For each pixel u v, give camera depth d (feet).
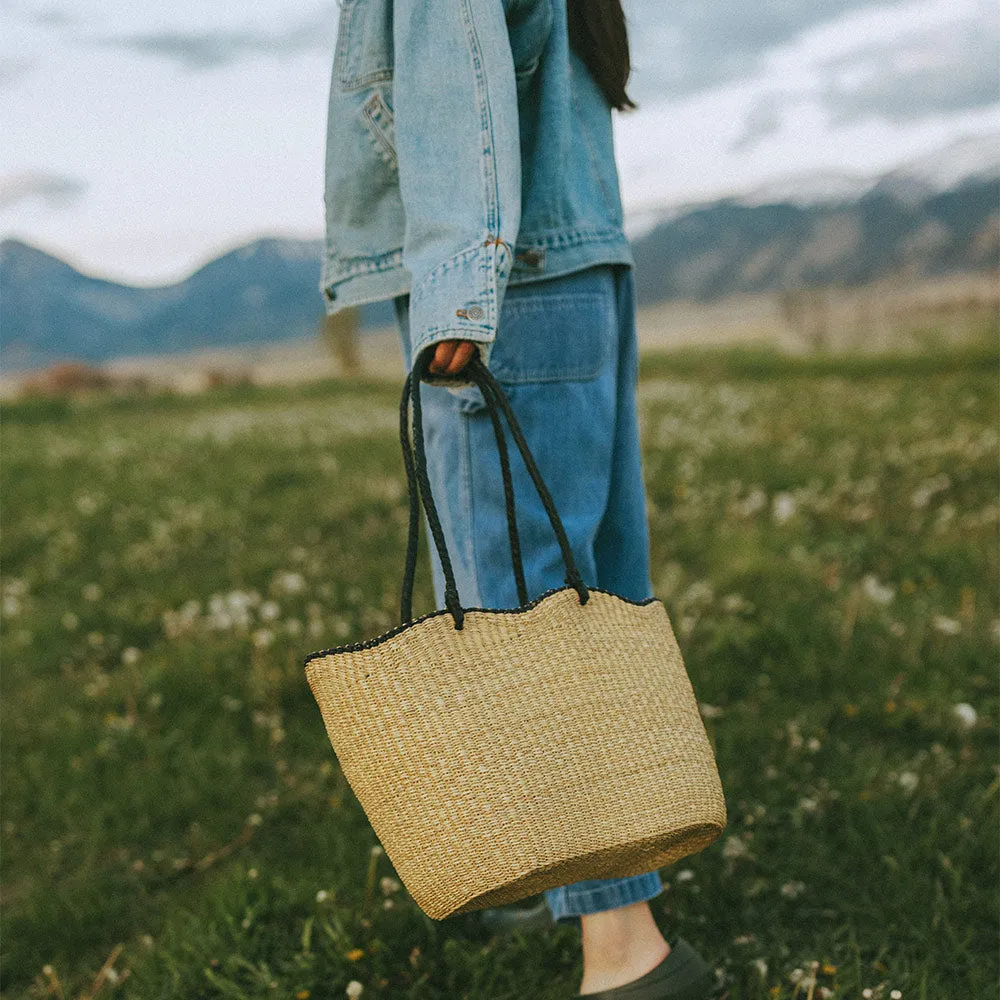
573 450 5.22
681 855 4.67
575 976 6.07
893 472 19.93
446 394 5.22
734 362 56.13
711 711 8.98
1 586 16.61
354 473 24.09
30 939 7.16
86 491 25.18
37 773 9.41
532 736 4.12
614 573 5.95
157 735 10.16
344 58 5.08
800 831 7.36
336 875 7.23
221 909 6.81
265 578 15.25
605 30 5.46
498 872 4.07
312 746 9.53
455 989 6.22
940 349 50.47
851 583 12.91
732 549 14.46
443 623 4.15
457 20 4.49
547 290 5.13
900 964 5.96
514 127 4.51
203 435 38.24
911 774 7.82
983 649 10.29
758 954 6.19
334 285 5.41
